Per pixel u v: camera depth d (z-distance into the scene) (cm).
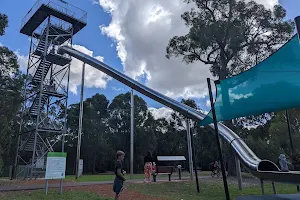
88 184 1567
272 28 2759
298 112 3381
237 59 2964
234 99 1020
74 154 5572
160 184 1608
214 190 1409
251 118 3294
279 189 1455
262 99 977
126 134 6116
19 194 1077
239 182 1462
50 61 2842
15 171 2392
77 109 5822
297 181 791
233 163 2708
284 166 1577
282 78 896
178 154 6725
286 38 2773
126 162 5753
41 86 2591
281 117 3622
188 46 3039
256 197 774
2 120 2039
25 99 2562
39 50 2872
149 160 1831
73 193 1116
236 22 2773
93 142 5684
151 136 6012
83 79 2708
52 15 2850
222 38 2811
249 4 2712
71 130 5712
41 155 2605
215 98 1049
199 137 6269
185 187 1516
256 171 1040
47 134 2859
